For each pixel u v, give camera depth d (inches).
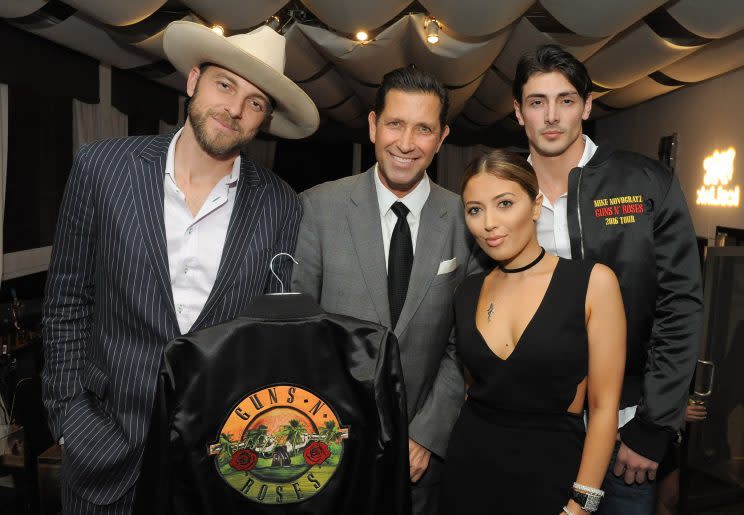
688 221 67.5
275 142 450.0
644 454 66.2
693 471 141.6
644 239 67.4
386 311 71.8
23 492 116.4
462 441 66.0
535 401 62.1
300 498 55.9
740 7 124.4
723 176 205.9
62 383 66.4
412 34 171.5
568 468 61.2
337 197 75.7
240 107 64.1
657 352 67.8
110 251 63.4
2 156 162.2
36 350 147.3
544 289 62.7
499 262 67.4
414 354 72.5
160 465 51.5
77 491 64.4
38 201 188.7
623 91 243.9
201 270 66.2
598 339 60.6
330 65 235.1
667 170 69.3
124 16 136.2
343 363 56.6
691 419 107.7
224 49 60.6
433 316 72.7
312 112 71.8
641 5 121.3
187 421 53.1
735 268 142.1
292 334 56.1
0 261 159.3
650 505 69.7
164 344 63.1
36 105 186.9
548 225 73.9
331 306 73.4
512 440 62.3
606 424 60.4
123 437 63.5
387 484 55.8
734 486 144.9
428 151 69.4
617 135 326.6
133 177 64.4
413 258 73.6
